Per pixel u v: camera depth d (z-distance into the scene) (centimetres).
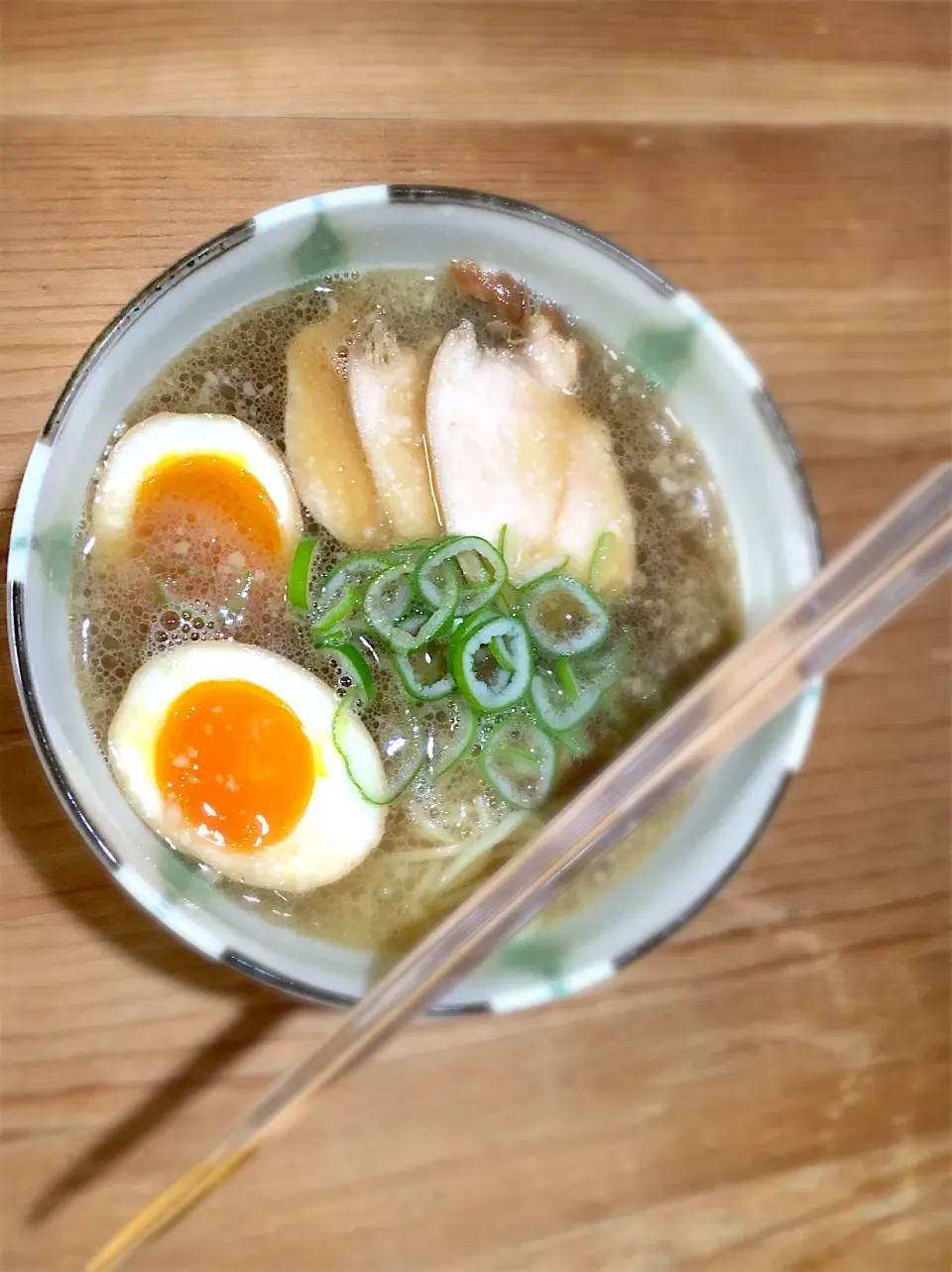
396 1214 28
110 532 27
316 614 27
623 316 29
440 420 29
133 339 26
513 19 31
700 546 30
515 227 27
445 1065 29
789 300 32
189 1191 25
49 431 24
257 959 25
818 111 33
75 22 29
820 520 32
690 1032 30
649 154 32
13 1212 27
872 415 33
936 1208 31
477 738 28
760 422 28
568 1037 30
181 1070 28
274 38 30
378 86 30
